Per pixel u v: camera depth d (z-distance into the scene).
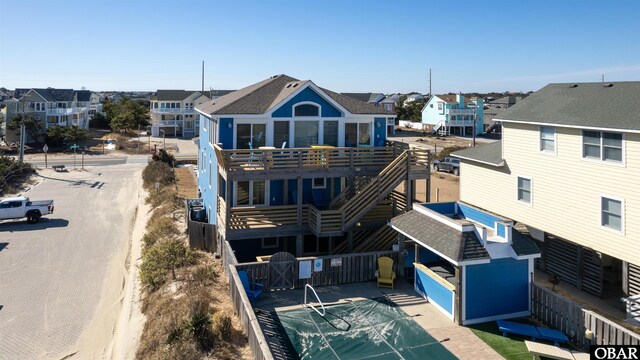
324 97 23.38
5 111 86.38
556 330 13.71
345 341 13.36
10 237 29.36
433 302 15.94
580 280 20.22
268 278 17.23
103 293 21.11
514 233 15.40
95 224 32.84
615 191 18.42
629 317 16.16
